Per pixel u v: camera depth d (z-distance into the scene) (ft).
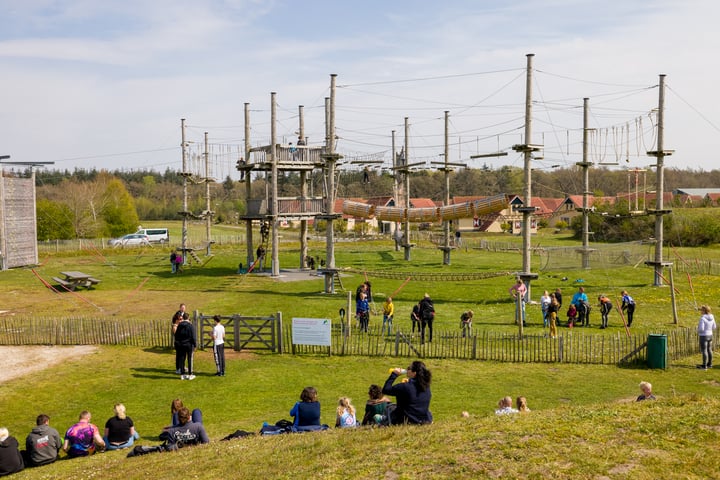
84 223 284.82
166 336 83.20
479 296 125.49
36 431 43.21
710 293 123.13
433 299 121.70
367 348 78.79
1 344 84.64
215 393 63.16
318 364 74.18
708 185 547.49
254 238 283.38
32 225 178.70
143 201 493.77
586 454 30.32
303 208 160.45
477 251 234.38
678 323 95.40
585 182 151.84
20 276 157.28
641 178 417.90
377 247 246.27
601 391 61.67
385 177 445.78
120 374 70.33
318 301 118.01
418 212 131.54
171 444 42.34
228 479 33.06
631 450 30.71
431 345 78.28
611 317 101.91
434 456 31.58
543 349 76.13
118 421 46.85
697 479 27.43
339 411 43.47
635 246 141.59
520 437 33.19
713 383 64.08
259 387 65.05
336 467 31.99
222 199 506.89
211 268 175.32
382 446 34.19
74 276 134.62
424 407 38.50
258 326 80.64
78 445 45.14
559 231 345.72
